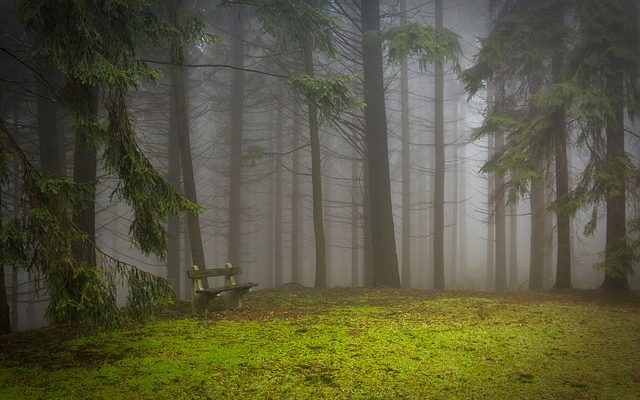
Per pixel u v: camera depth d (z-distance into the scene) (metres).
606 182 12.47
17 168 18.36
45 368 6.02
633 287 21.00
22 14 6.92
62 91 7.67
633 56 12.41
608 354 6.77
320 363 6.16
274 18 12.51
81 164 11.12
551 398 5.18
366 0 16.83
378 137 16.44
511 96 16.17
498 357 6.58
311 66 16.31
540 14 14.18
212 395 5.09
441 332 7.90
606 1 12.53
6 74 15.90
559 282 13.98
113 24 7.66
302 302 11.39
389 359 6.37
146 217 7.14
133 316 6.65
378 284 15.95
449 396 5.18
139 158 7.14
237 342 7.12
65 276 6.07
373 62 16.64
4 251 6.05
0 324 8.91
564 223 14.02
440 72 21.45
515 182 13.74
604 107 12.17
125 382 5.45
